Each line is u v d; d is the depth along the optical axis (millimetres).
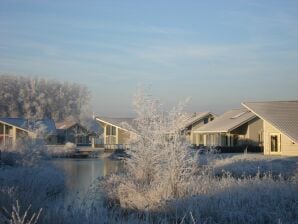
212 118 66000
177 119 18484
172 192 16312
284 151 44781
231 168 27766
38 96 124188
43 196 12086
